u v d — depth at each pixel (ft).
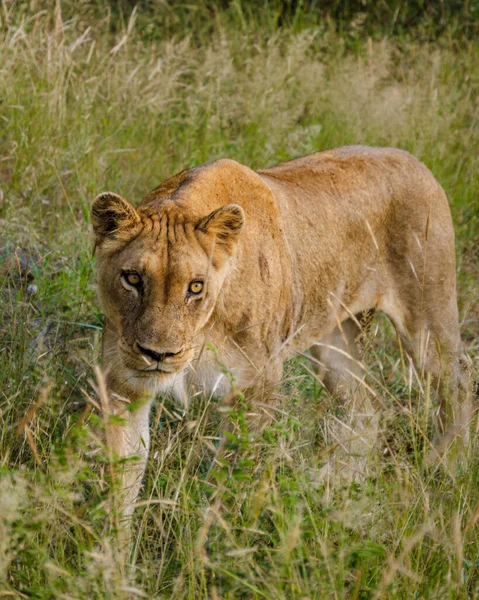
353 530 22.27
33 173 40.50
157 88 48.65
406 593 20.77
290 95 52.49
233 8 63.82
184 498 22.41
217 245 23.94
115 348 24.35
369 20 65.51
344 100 52.21
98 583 19.49
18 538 19.44
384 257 31.07
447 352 31.50
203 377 25.54
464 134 51.72
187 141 47.09
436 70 55.67
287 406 27.12
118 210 23.30
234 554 19.27
